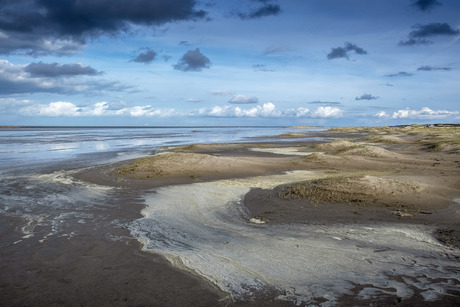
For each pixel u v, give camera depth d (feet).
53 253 24.73
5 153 111.75
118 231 30.19
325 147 120.06
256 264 22.70
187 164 71.20
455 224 31.99
